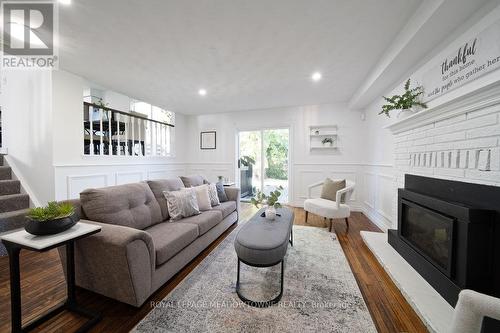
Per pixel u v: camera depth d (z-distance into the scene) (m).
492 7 1.37
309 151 4.56
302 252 2.36
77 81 2.99
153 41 2.14
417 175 2.09
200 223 2.21
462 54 1.61
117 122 3.64
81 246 1.43
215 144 5.38
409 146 2.27
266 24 1.86
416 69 2.23
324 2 1.59
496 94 1.24
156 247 1.60
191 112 5.29
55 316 1.37
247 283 1.77
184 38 2.08
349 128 4.28
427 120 1.90
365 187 4.05
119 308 1.45
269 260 1.53
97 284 1.44
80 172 3.06
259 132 5.11
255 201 2.36
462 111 1.51
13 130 3.06
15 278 1.19
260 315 1.41
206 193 2.83
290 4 1.62
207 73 2.90
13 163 3.06
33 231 1.16
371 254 2.31
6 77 3.04
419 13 1.65
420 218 1.87
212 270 1.96
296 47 2.24
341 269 2.00
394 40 2.10
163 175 4.80
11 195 2.76
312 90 3.59
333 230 3.08
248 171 5.23
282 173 4.94
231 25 1.88
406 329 1.30
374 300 1.57
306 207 3.40
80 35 2.04
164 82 3.25
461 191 1.52
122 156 3.72
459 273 1.36
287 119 4.71
